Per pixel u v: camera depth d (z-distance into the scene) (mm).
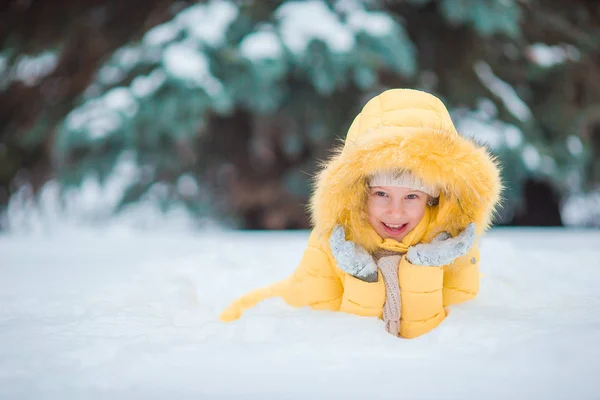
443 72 8703
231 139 8961
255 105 7469
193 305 2037
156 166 8078
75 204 8492
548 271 2402
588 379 1108
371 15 7711
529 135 8617
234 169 9234
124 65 7848
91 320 1667
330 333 1474
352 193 1920
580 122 8930
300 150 8617
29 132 8953
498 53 8797
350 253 1805
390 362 1242
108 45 8898
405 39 7852
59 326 1586
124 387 1118
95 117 7531
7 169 9430
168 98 7371
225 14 7684
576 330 1391
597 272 2426
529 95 9141
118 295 2131
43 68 9180
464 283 1905
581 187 9320
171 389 1109
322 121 8031
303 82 7828
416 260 1799
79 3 8781
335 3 7750
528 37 8984
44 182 9422
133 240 5227
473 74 8711
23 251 4191
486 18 7848
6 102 9477
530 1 8680
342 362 1247
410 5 8484
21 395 1079
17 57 9070
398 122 1961
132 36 8664
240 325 1521
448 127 2006
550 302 1822
